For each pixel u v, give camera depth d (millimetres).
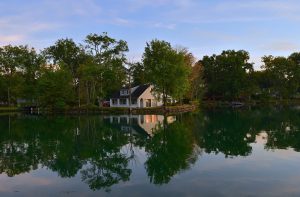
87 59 96625
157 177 18609
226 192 15578
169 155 25031
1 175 20047
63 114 75375
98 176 19406
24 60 106188
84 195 15852
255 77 130625
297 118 52344
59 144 31797
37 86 86062
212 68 127125
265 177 17938
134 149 28375
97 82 88375
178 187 16531
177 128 42344
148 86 90062
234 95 122375
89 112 78500
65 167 22047
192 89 98250
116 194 15820
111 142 32625
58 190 16781
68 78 84250
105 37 85312
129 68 85875
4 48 104875
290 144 28000
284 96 130750
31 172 20734
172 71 72938
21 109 91438
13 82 103250
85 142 32844
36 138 36000
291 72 128125
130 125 47656
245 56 130000
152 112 75000
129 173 19859
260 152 24766
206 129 40469
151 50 75688
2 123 53656
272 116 57375
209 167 20469
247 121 49219
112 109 76688
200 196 15148
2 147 30344
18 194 16312
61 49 103000
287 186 16312
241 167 20234
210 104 113500
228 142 30000
